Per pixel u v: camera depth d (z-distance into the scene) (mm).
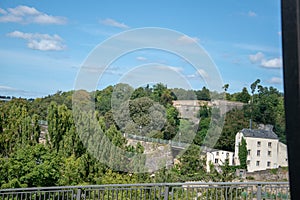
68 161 15523
